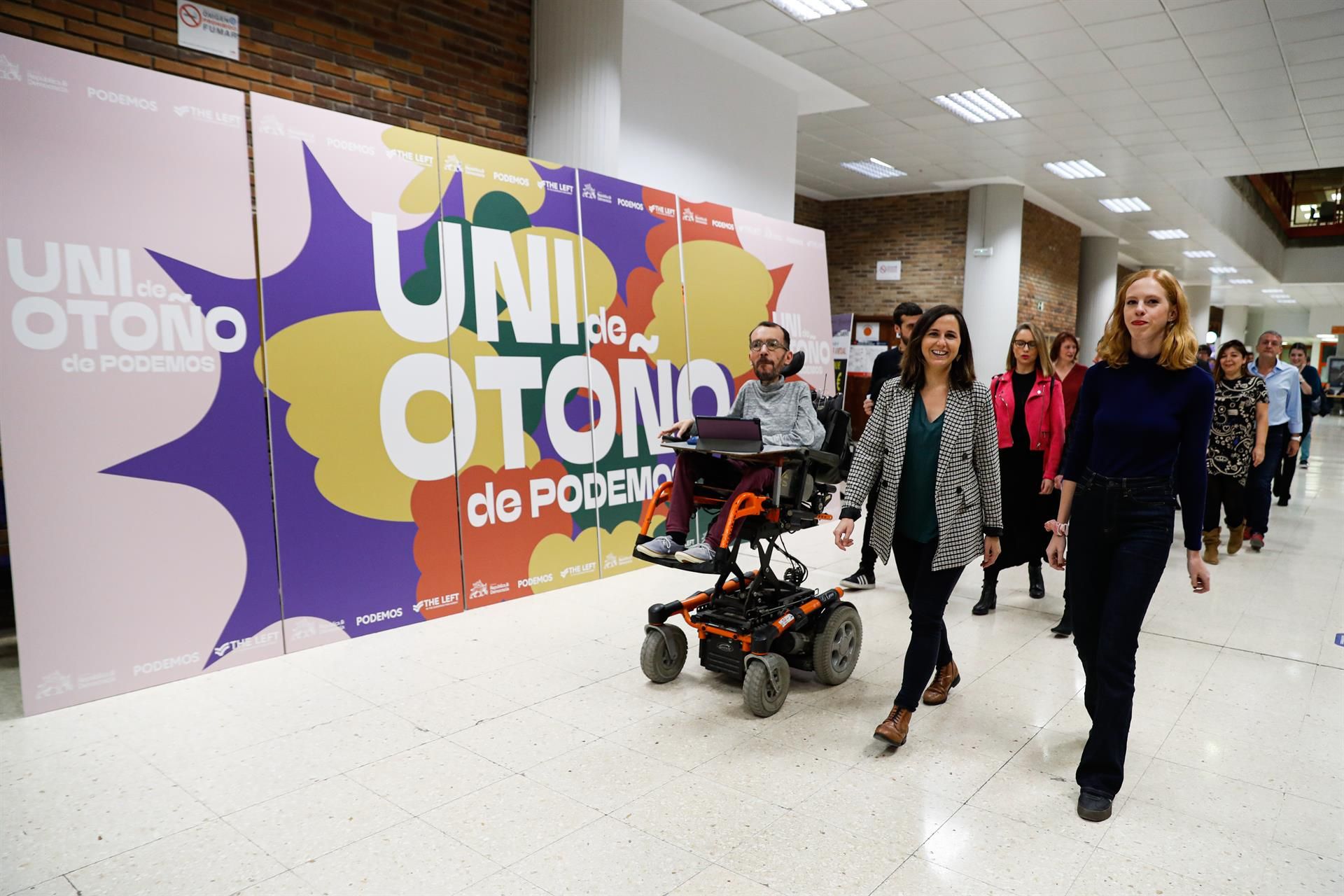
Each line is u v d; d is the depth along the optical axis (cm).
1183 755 288
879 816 243
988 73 796
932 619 288
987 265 1263
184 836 228
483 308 451
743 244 633
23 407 302
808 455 338
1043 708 325
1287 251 2302
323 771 265
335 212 391
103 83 321
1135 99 850
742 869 215
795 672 365
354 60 500
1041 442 425
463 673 352
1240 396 578
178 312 341
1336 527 733
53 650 309
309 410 380
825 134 1027
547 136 603
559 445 488
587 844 226
